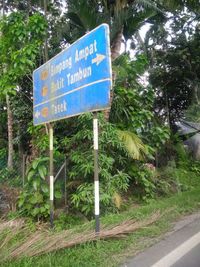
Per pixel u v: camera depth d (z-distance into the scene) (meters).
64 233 5.43
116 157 8.38
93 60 5.21
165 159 11.49
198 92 14.26
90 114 7.62
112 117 9.23
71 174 7.58
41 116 6.98
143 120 9.48
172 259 4.57
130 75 9.67
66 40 10.29
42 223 6.79
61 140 8.05
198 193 9.12
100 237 5.18
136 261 4.49
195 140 15.20
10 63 7.90
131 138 8.27
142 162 9.22
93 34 5.23
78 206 7.29
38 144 7.62
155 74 14.45
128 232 5.51
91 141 7.75
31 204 7.02
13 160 9.70
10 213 6.98
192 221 6.40
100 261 4.48
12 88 7.74
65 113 6.00
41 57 8.84
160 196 9.48
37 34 7.91
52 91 6.51
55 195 7.19
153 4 9.78
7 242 4.99
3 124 12.16
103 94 4.95
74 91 5.71
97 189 5.32
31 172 7.02
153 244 5.12
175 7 12.08
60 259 4.51
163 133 9.97
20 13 8.18
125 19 9.45
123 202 8.47
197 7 12.85
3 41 7.91
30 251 4.66
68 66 5.93
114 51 9.44
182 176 11.84
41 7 10.13
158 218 6.31
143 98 10.15
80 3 9.12
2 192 7.54
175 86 14.88
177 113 15.19
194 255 4.74
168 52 14.42
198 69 14.52
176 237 5.46
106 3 9.46
